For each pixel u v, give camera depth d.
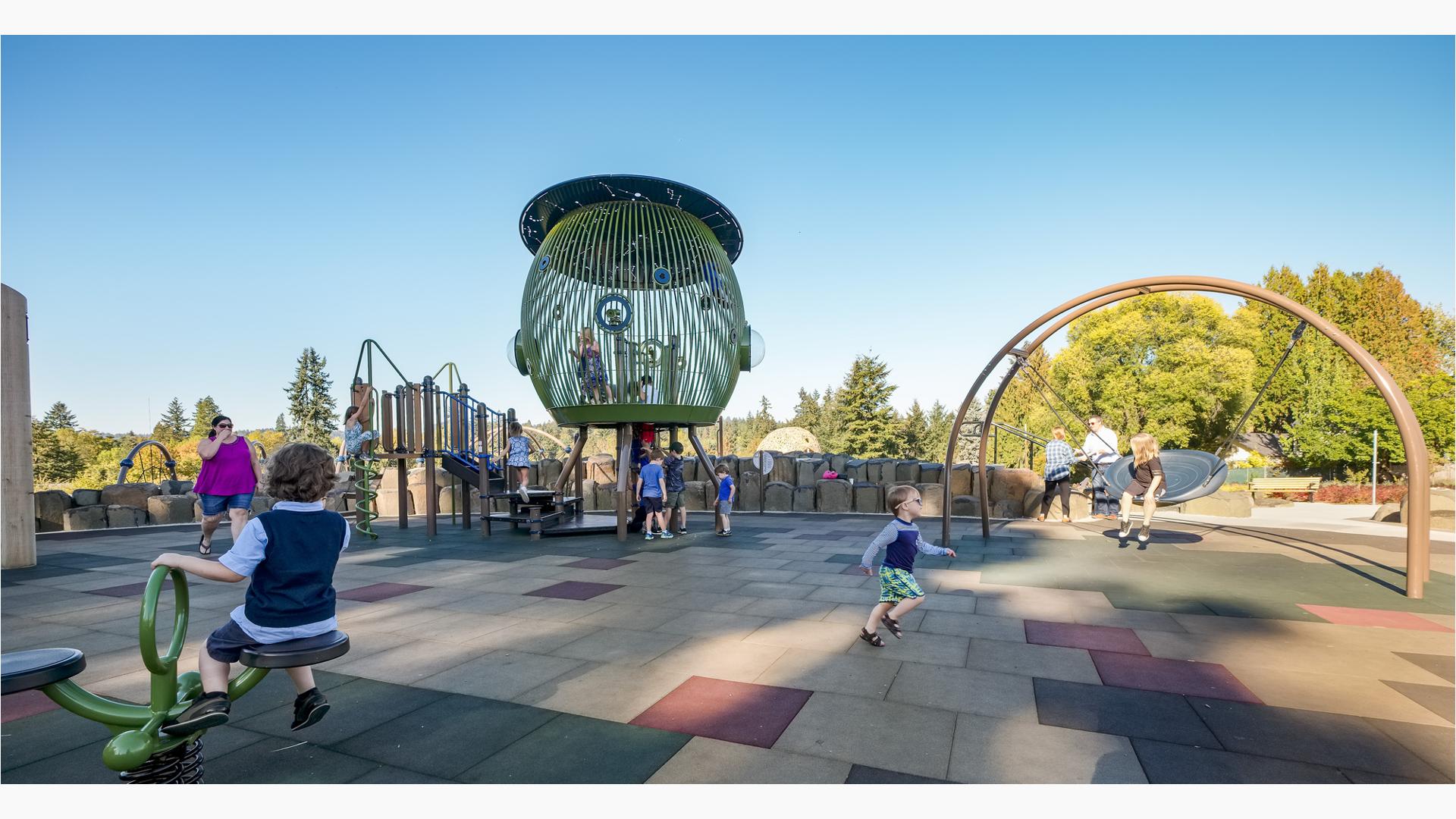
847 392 47.59
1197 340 35.00
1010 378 10.12
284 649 2.48
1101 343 37.12
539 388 11.26
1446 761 2.95
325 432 71.06
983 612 5.64
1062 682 3.94
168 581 7.42
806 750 3.06
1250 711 3.49
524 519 11.00
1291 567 7.63
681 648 4.68
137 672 4.20
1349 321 46.00
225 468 8.64
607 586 6.90
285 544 2.60
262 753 3.04
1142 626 5.18
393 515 15.98
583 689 3.87
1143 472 9.28
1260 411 42.44
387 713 3.51
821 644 4.77
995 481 14.04
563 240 10.79
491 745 3.13
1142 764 2.93
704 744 3.13
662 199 11.00
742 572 7.71
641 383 10.59
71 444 69.12
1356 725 3.32
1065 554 8.64
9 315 8.06
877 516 14.36
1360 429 29.69
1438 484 13.84
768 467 14.26
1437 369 43.97
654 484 10.70
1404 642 4.73
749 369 12.04
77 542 10.77
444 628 5.25
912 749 3.07
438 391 11.58
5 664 2.02
